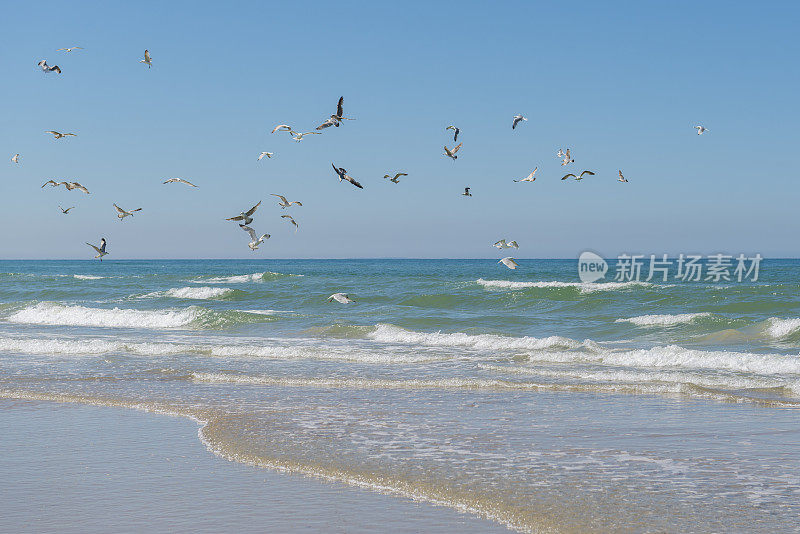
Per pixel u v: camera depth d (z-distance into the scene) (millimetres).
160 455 10867
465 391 16000
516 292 40938
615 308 34250
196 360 21125
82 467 10242
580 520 7934
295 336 27875
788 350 21484
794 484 9102
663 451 10727
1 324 34781
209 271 119750
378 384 16812
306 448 11055
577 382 16906
